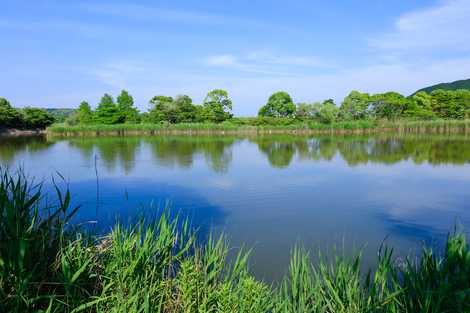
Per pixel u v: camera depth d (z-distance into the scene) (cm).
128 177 1645
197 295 374
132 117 7825
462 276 363
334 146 3328
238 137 5078
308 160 2272
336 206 1121
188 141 4219
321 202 1170
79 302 328
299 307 379
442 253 670
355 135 5253
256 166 2011
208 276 399
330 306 381
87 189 1366
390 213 1042
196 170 1862
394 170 1842
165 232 421
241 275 433
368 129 5712
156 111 7494
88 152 2803
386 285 419
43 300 323
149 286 377
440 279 369
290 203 1158
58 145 3578
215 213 1038
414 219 983
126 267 371
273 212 1049
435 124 5553
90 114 8056
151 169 1892
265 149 3070
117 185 1458
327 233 863
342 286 392
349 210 1075
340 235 850
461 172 1753
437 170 1822
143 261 380
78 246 363
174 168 1938
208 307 371
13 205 317
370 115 7081
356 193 1311
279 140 4338
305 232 862
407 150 2806
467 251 396
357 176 1677
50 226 356
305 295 394
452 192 1319
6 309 283
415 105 7250
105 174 1730
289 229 887
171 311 381
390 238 827
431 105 7650
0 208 303
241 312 360
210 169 1898
